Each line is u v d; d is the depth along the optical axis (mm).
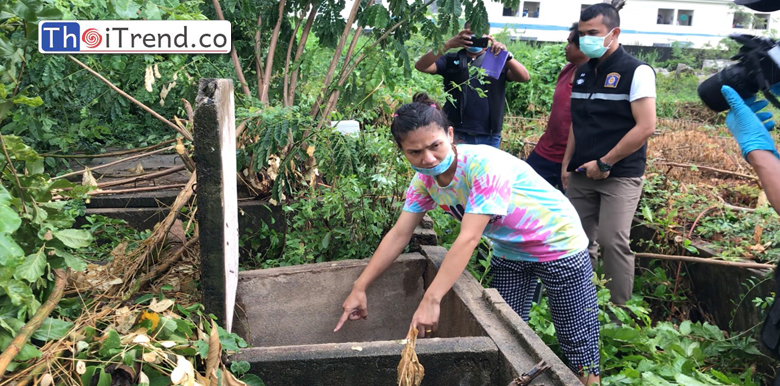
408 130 2123
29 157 1962
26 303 1729
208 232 1833
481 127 4621
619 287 3631
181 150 3176
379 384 1983
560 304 2646
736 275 3609
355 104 3768
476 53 4551
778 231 3797
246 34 3861
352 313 2533
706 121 8703
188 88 3732
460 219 2559
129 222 3566
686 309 4012
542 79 9219
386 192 3102
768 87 2162
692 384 2592
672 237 4191
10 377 1633
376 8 3586
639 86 3369
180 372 1663
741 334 3273
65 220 2049
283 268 2678
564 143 4504
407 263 2828
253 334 2609
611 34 3418
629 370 2754
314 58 3801
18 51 2143
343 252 3047
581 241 2605
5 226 1648
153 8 2547
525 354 2002
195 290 2449
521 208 2475
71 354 1766
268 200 3635
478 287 2555
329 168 3078
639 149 3529
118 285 2402
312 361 1937
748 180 5031
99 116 4992
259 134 3168
